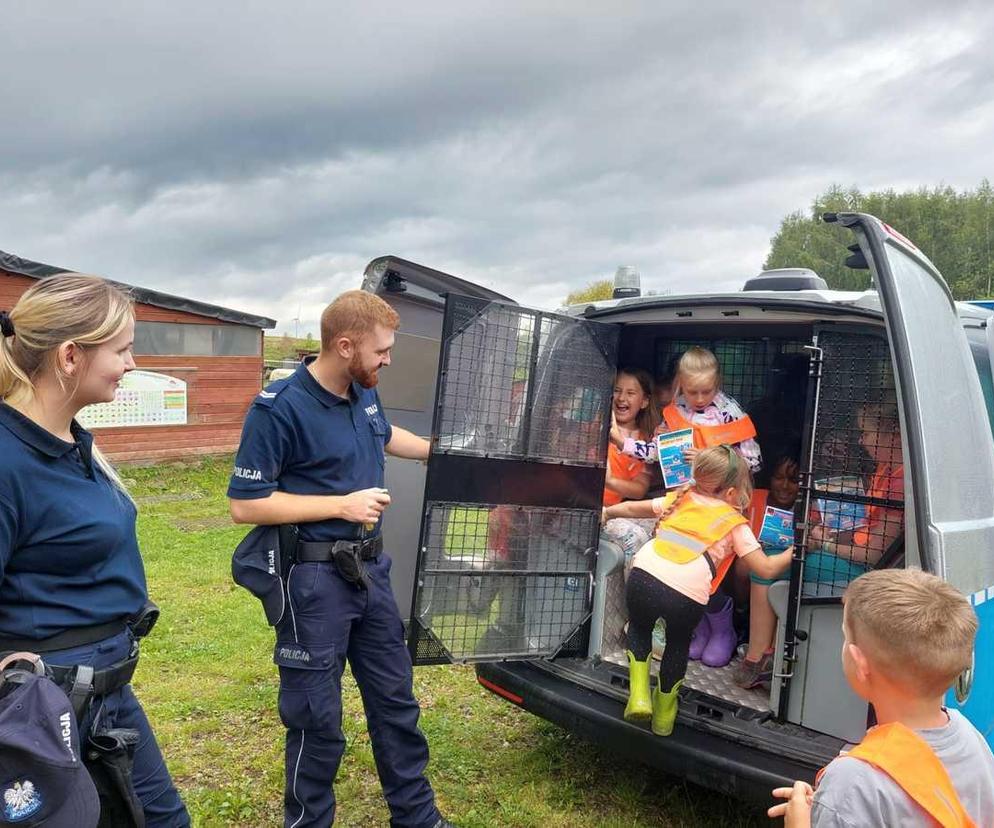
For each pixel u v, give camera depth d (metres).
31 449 1.83
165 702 4.34
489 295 3.93
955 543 2.50
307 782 2.70
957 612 1.63
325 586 2.67
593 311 3.60
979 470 2.87
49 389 1.88
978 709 2.77
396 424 3.77
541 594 3.40
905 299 2.54
